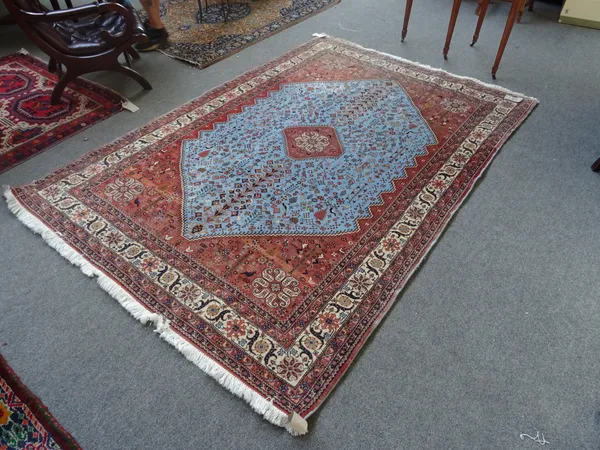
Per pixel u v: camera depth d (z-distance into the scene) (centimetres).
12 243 175
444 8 347
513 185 198
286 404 128
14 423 124
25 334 146
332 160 212
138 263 166
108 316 151
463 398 129
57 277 163
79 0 359
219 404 129
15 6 205
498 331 145
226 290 157
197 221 182
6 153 218
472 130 228
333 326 146
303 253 170
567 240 174
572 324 147
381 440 122
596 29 313
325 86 263
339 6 355
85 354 141
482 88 259
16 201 190
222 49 300
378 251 170
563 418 125
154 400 130
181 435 123
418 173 204
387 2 359
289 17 340
